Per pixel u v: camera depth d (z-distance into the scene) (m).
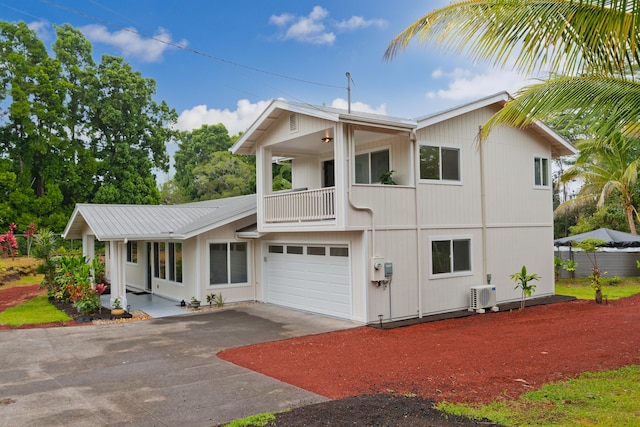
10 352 9.68
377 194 12.18
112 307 13.96
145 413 6.22
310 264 13.95
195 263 15.16
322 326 11.91
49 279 17.31
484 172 14.59
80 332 11.66
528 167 16.02
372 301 12.09
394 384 7.16
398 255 12.55
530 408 5.89
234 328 11.88
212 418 5.99
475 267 14.29
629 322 11.55
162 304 15.93
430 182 13.27
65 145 34.91
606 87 6.59
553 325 11.57
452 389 6.82
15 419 6.07
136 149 38.88
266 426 5.41
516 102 7.23
